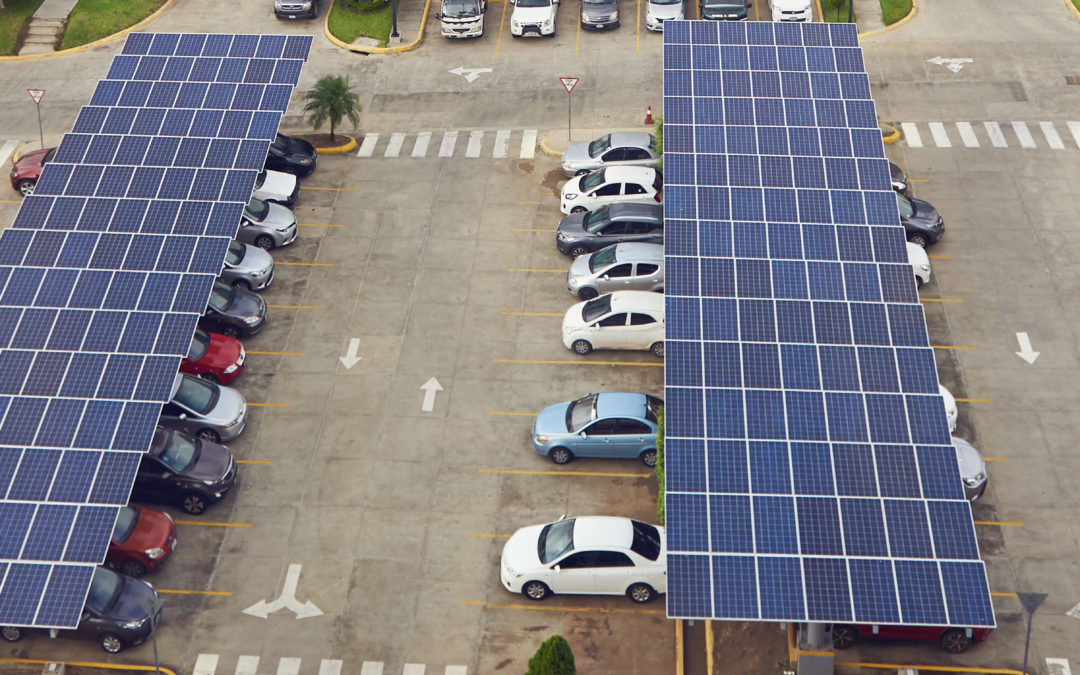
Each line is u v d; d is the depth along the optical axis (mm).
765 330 33750
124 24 60188
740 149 41688
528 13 59000
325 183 49562
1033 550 33312
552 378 39719
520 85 55844
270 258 43719
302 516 34875
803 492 28938
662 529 32719
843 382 32125
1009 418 37719
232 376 39281
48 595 28156
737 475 29375
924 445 30141
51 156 48719
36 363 33844
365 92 55656
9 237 38656
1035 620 31328
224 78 46031
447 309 42719
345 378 39750
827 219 38688
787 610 26625
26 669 30562
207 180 41250
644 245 43219
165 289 36594
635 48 58438
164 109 44656
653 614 31875
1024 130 51750
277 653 31078
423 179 49812
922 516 28328
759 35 46531
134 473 30672
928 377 32312
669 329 33719
